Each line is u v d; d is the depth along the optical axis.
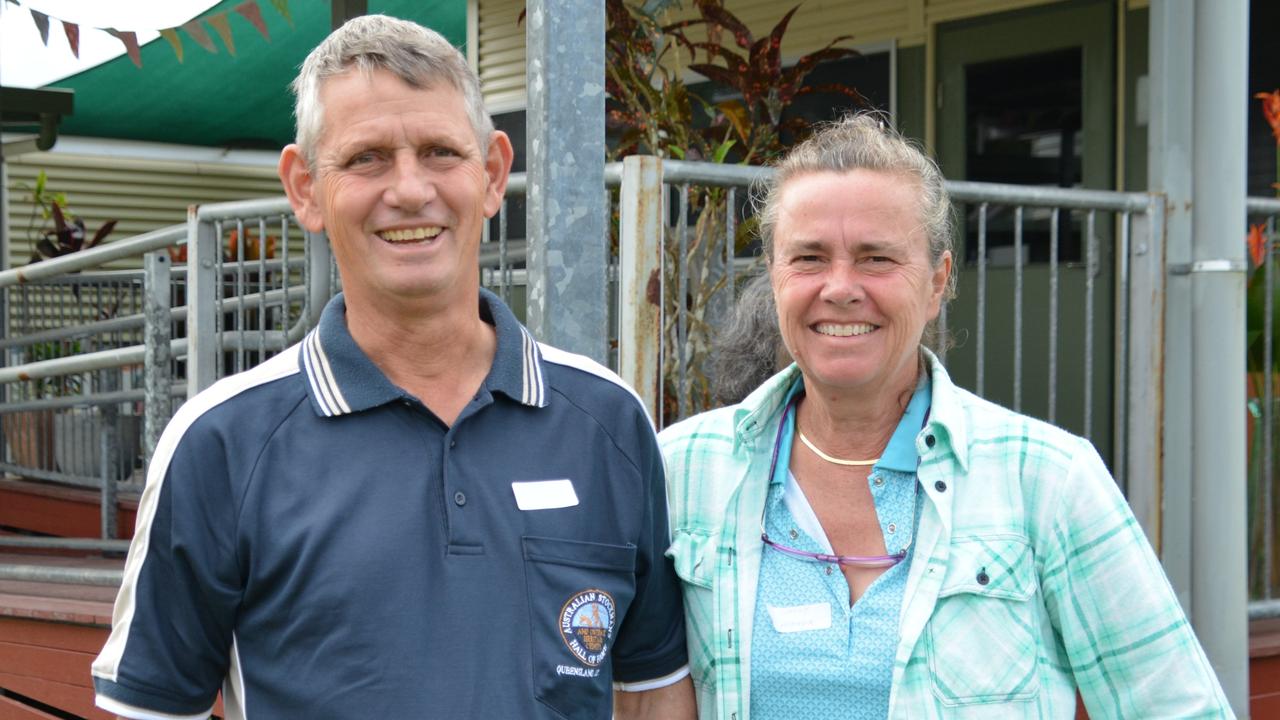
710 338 4.02
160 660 1.88
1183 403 3.72
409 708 1.79
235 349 4.24
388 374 1.96
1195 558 3.62
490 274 4.20
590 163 2.58
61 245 9.35
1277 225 5.55
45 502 6.49
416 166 1.88
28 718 4.01
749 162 4.31
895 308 2.01
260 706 1.86
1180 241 3.82
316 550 1.81
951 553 1.99
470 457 1.91
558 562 1.91
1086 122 5.90
